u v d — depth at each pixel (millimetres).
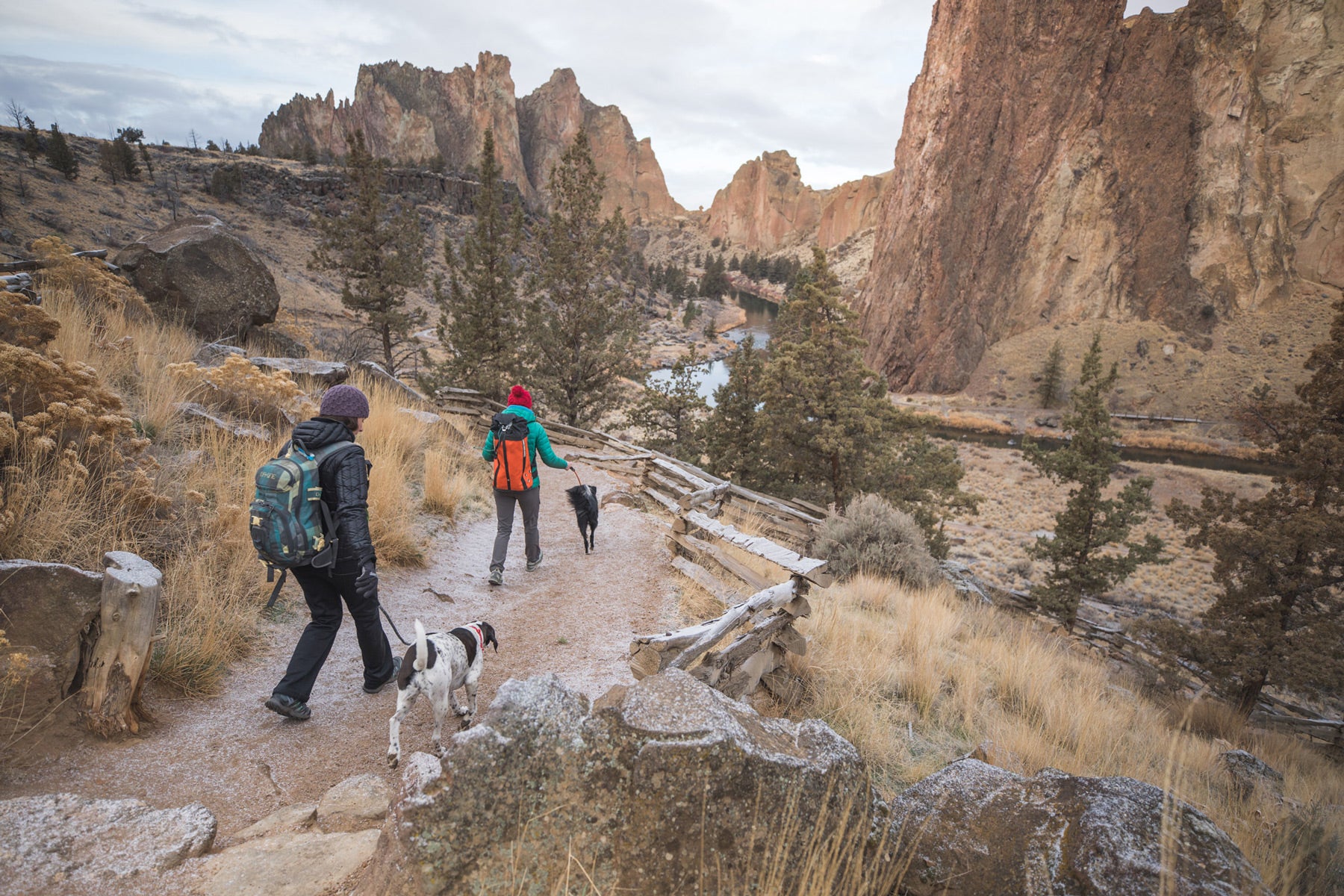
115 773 2791
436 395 14914
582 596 5855
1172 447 76375
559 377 19984
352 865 2266
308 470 3221
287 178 123438
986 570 32031
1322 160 121562
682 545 6918
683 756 2062
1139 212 108625
